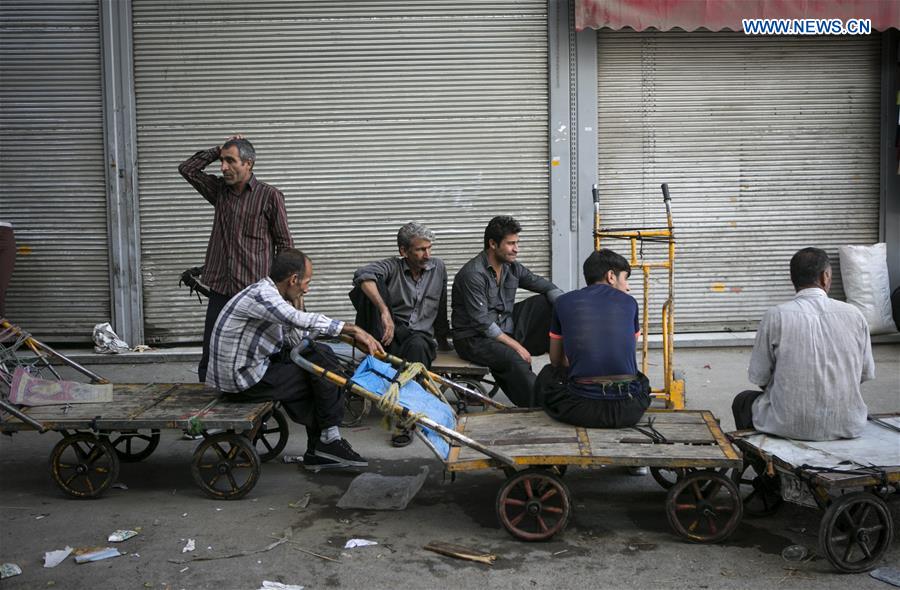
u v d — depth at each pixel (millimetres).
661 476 4441
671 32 7691
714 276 7980
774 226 7961
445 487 4590
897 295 7738
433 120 7680
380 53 7598
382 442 5363
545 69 7668
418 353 5266
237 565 3662
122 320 7637
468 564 3662
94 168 7562
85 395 4633
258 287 4395
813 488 3676
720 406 6051
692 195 7871
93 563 3676
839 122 7887
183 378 6883
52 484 4648
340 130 7645
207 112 7559
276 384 4535
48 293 7660
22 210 7594
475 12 7594
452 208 7766
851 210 7988
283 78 7570
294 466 4938
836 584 3463
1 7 7398
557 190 7742
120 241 7582
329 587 3473
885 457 3717
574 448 3877
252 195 5199
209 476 4730
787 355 3939
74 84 7484
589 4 7176
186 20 7469
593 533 3963
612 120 7754
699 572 3572
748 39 7746
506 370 5309
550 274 7863
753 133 7852
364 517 4176
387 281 5629
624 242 7867
